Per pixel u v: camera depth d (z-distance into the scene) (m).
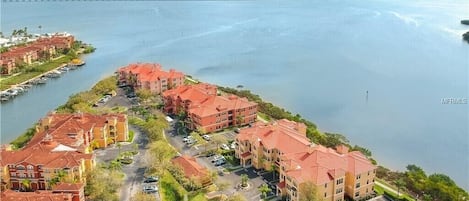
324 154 160.50
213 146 199.00
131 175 172.50
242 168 180.00
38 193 145.88
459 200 151.00
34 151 169.00
